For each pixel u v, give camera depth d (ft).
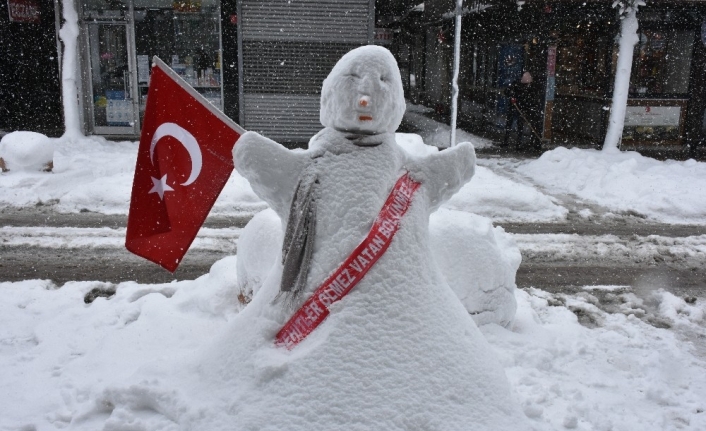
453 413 11.13
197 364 12.64
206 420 11.18
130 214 14.83
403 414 10.87
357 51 12.23
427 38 86.79
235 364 11.84
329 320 11.58
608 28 53.72
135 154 47.09
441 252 17.56
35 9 63.46
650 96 55.26
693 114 55.77
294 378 11.12
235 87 54.24
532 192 37.27
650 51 54.70
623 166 42.68
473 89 68.59
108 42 53.62
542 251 29.48
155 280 24.36
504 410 11.50
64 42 50.83
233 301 19.24
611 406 15.20
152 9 52.95
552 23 53.26
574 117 61.21
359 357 11.21
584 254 29.19
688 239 31.89
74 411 13.64
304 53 54.60
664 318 21.75
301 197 11.96
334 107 12.18
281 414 10.84
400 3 83.35
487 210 35.65
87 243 28.60
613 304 23.26
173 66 53.98
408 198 12.35
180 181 14.75
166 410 12.01
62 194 36.32
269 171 12.03
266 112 55.36
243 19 53.42
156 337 17.38
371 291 11.65
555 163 45.96
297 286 11.78
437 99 82.89
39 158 38.93
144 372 13.20
